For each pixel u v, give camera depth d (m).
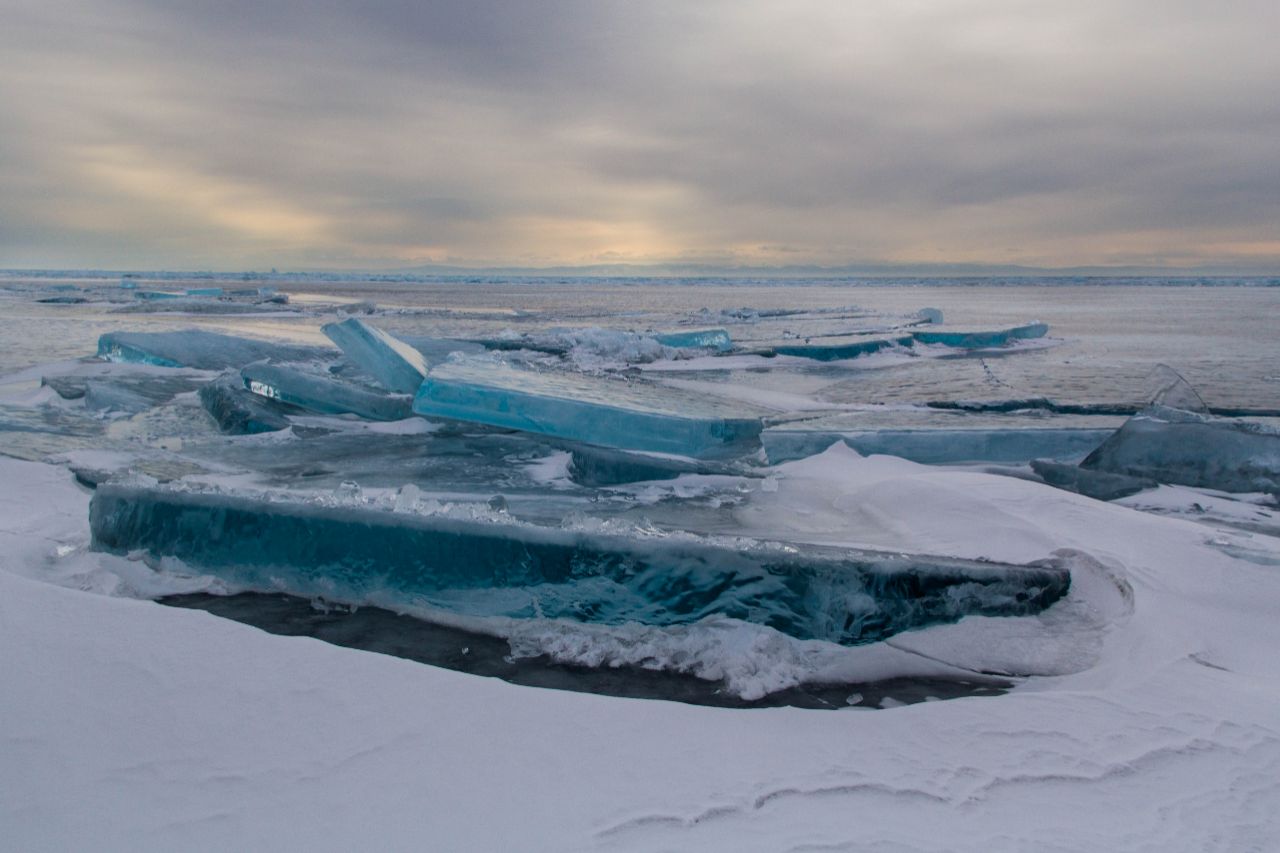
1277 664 3.57
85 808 2.14
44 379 11.55
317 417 9.70
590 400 8.48
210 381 11.13
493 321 35.62
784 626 3.84
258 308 40.88
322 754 2.44
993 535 5.12
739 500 6.45
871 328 31.05
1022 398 13.46
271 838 2.06
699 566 3.93
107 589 4.14
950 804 2.38
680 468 7.27
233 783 2.28
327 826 2.11
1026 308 50.44
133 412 9.83
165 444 8.14
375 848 2.03
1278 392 14.00
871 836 2.18
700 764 2.52
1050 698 3.17
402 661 3.10
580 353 19.41
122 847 2.00
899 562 3.97
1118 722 2.96
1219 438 7.43
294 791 2.26
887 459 7.92
